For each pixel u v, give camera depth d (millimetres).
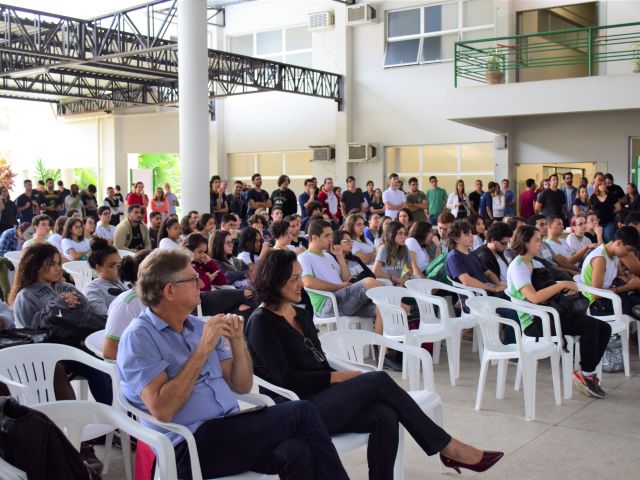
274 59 17938
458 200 13406
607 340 4941
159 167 26031
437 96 15781
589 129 14031
